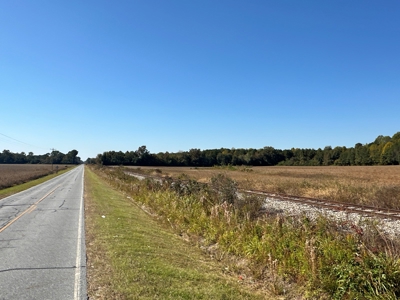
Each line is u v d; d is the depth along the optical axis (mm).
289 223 10133
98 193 25641
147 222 13602
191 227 12344
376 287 5695
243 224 10695
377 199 18594
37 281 6176
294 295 6648
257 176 48469
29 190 30391
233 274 7699
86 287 5820
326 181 31797
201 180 40812
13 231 11078
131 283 5977
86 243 9203
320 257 7262
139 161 141000
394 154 100875
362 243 7246
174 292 5711
